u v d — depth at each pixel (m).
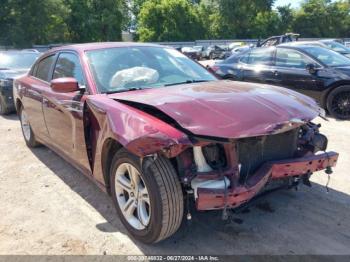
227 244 3.24
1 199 4.25
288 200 4.00
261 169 3.07
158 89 3.70
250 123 2.91
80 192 4.37
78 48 4.41
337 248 3.14
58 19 51.50
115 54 4.28
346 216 3.66
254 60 9.08
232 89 3.58
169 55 4.59
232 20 66.00
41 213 3.89
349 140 6.13
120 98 3.47
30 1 46.22
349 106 7.59
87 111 3.71
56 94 4.39
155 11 58.56
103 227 3.58
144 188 3.14
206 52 42.03
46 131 4.96
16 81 6.06
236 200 2.88
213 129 2.82
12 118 8.84
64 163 5.36
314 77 7.91
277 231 3.42
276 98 3.39
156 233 3.03
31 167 5.24
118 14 58.81
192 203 3.30
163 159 2.95
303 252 3.10
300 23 69.88
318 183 4.43
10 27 45.12
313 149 3.54
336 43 13.88
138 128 2.98
